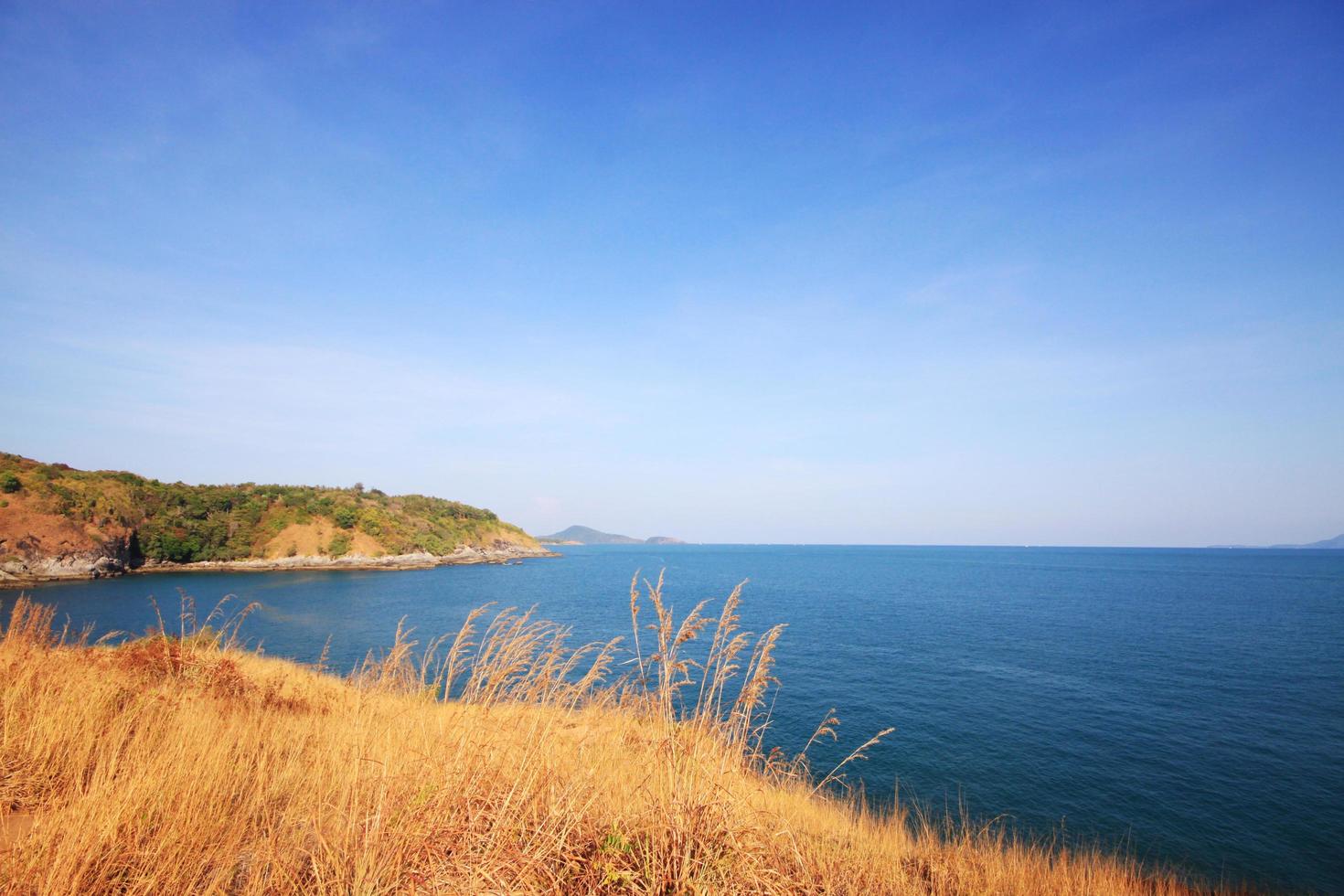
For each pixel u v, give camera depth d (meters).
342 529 124.62
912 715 24.25
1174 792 17.78
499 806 4.14
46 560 76.88
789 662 33.25
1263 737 22.88
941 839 12.64
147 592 62.69
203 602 54.69
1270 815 16.48
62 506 84.62
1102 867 11.66
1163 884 11.49
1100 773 19.08
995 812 16.09
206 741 5.49
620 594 67.62
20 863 3.34
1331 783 18.66
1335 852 14.53
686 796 4.28
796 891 4.29
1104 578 114.56
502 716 5.01
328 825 4.16
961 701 26.52
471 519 176.50
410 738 5.03
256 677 10.37
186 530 102.06
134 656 9.29
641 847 4.00
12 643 8.19
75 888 3.14
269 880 3.50
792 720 22.84
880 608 60.97
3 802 4.38
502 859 3.74
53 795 4.39
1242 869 13.68
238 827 4.18
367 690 6.77
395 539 130.88
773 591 79.50
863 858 6.20
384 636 35.91
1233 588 91.88
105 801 3.93
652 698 5.02
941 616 55.16
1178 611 61.50
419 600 61.38
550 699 5.34
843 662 33.78
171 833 3.71
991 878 7.54
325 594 66.62
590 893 3.63
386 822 3.88
